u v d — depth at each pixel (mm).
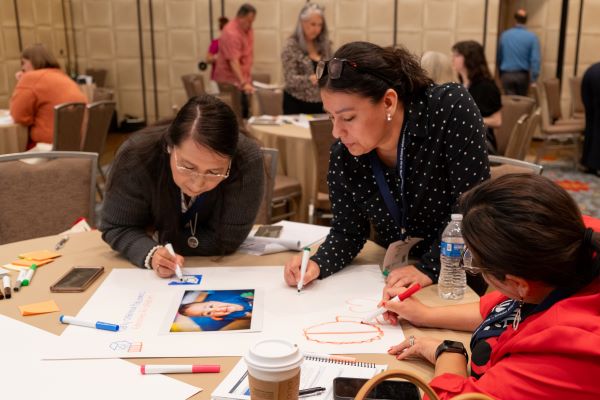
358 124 1403
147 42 7926
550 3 7547
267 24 7617
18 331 1283
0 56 6395
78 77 7117
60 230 2273
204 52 7898
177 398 1037
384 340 1258
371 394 1020
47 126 4336
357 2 7492
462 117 1487
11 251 1788
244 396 1027
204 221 1779
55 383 1085
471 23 7465
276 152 2379
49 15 7348
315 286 1537
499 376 921
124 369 1131
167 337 1255
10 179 2197
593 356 831
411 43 7570
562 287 904
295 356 907
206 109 1487
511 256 864
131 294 1479
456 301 1449
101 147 4410
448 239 1479
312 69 4742
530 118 3857
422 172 1544
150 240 1693
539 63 7258
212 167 1504
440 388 1000
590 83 5629
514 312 1121
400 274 1541
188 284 1547
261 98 5406
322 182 3477
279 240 1831
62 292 1495
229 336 1259
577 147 6227
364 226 1715
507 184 903
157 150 1637
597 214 4707
